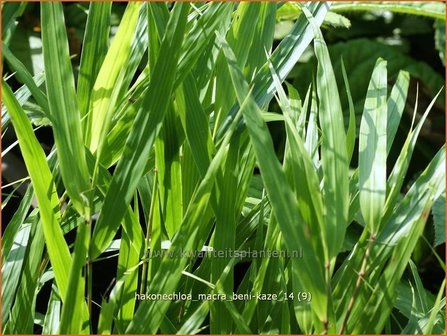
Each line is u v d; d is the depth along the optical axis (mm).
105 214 598
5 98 616
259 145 578
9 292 649
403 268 585
